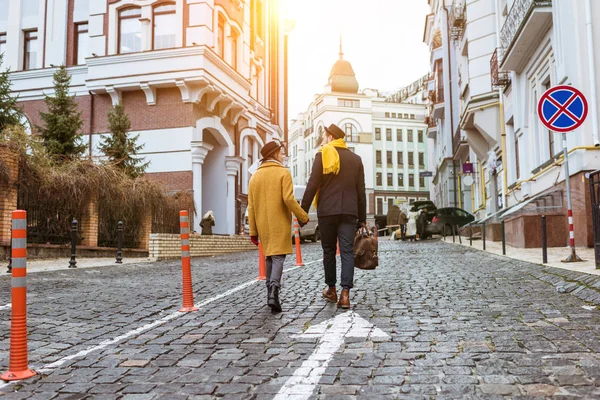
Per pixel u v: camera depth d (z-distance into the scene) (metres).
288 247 6.02
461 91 29.59
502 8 21.02
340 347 4.30
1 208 12.80
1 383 3.60
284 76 42.97
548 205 14.65
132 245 17.39
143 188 17.39
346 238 6.15
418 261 12.02
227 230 28.58
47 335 5.07
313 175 6.07
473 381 3.32
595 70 12.91
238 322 5.46
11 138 13.88
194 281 9.41
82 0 27.56
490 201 25.53
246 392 3.29
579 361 3.66
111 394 3.34
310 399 3.11
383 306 6.11
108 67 24.81
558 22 13.90
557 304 5.84
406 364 3.75
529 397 3.02
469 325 4.93
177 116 24.81
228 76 27.12
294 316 5.66
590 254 11.07
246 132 31.36
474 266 10.41
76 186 14.86
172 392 3.34
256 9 35.19
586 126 12.94
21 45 28.03
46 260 13.58
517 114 19.25
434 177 51.78
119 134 21.36
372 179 77.56
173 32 25.45
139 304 6.80
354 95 77.50
